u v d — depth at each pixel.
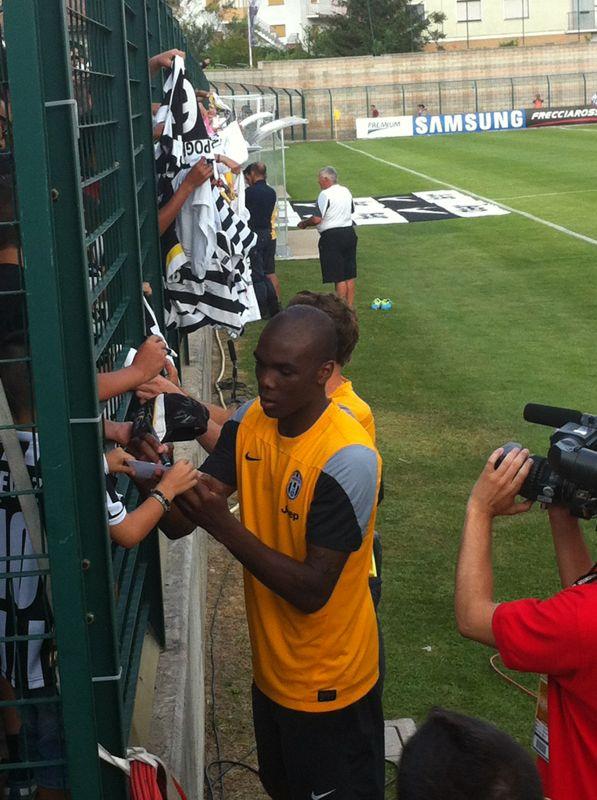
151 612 3.70
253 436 2.75
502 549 5.90
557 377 9.34
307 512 2.62
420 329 11.32
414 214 20.36
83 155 2.94
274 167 16.48
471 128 48.19
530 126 48.09
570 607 2.08
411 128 48.59
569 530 2.45
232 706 4.52
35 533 2.42
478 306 12.34
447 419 8.27
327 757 2.82
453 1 72.88
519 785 1.39
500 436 7.88
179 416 3.00
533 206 20.36
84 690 2.40
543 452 7.54
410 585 5.53
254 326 12.07
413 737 1.50
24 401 2.47
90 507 2.36
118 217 3.51
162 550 4.52
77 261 2.26
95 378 2.31
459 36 73.50
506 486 2.39
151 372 2.91
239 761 4.14
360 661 2.81
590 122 48.19
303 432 2.63
